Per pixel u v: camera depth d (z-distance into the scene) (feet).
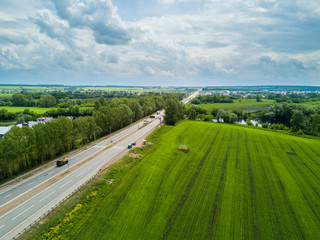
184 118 528.22
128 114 418.72
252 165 226.99
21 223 124.47
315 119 381.60
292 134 367.25
